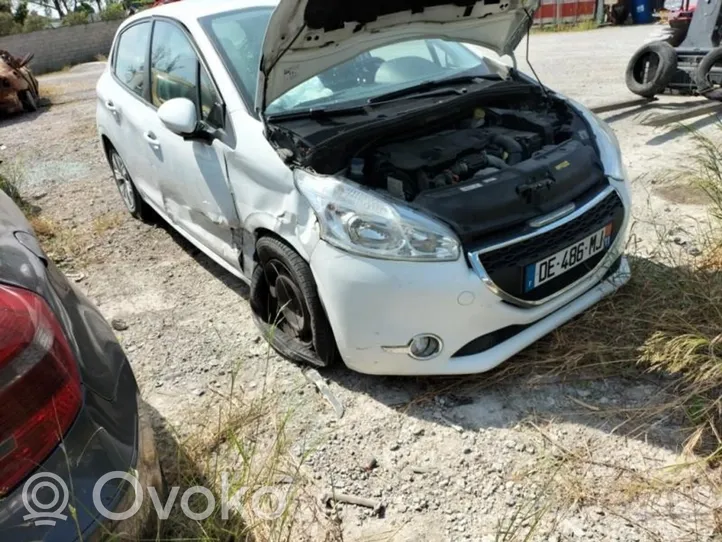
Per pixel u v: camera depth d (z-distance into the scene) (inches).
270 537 80.8
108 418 63.1
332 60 111.7
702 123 233.3
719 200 143.3
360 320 96.4
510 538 78.2
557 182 102.9
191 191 133.6
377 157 106.0
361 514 85.8
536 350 110.7
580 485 86.0
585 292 109.9
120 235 184.1
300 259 105.7
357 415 103.0
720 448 84.7
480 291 93.8
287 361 118.0
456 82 131.0
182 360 122.0
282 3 90.7
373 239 93.1
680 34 292.8
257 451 96.9
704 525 78.5
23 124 371.9
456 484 88.9
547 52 466.6
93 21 968.9
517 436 95.7
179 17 139.6
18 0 1097.4
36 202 218.7
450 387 106.3
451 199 95.7
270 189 106.7
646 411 96.6
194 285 151.4
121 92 164.6
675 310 112.0
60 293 72.6
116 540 59.6
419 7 108.8
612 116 261.3
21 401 55.7
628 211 113.5
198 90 127.5
